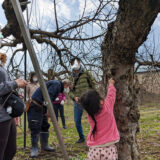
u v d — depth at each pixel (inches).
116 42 96.0
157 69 159.9
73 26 166.6
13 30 153.8
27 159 156.7
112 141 97.6
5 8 145.3
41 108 161.9
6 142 99.3
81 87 174.2
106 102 99.5
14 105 96.3
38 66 84.9
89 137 103.5
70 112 389.7
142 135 210.8
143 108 371.9
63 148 90.2
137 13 85.0
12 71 200.8
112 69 102.0
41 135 173.8
